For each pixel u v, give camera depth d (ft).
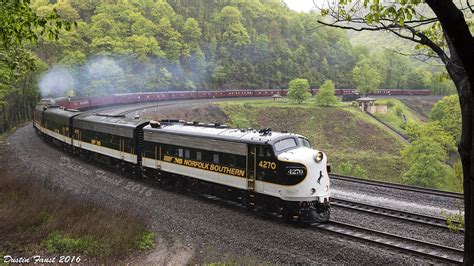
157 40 331.98
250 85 368.07
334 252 41.88
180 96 244.22
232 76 364.17
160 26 336.70
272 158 52.31
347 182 80.18
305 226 50.65
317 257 41.14
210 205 60.03
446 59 19.71
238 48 390.63
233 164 57.98
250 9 460.96
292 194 50.26
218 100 264.52
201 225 51.01
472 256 18.29
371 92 337.52
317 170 50.93
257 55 397.60
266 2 522.06
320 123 247.91
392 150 218.79
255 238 46.32
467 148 18.40
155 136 74.08
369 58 418.92
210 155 61.98
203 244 45.16
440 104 225.97
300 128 243.60
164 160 71.82
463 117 18.66
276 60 396.57
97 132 93.09
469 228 18.38
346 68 426.51
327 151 219.00
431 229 49.96
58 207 52.24
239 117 222.28
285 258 40.78
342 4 22.80
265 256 41.52
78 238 44.86
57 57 244.83
